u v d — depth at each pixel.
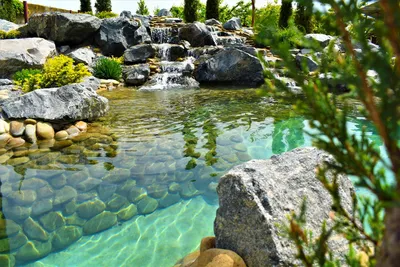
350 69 0.72
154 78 15.16
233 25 23.98
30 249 3.40
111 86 14.21
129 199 4.38
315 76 0.78
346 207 2.99
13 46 13.98
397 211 0.64
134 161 5.52
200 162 5.58
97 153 5.84
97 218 3.96
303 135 7.23
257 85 14.85
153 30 20.98
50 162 5.38
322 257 1.07
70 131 6.99
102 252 3.40
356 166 0.78
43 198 4.29
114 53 18.62
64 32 17.11
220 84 15.52
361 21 0.69
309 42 0.75
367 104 0.67
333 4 0.68
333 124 0.78
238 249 2.64
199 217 4.04
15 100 6.95
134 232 3.73
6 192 4.38
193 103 10.52
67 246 3.47
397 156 0.65
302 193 2.89
